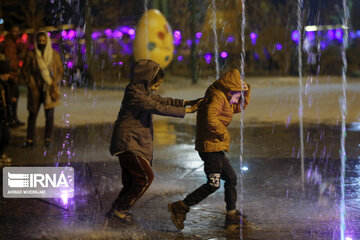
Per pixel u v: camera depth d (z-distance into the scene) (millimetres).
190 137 14945
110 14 36375
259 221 7383
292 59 42281
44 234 6965
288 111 20094
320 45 42156
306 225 7184
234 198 7578
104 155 12195
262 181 9633
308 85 33188
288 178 9820
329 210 7855
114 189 9266
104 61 36219
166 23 27125
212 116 6969
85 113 20344
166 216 7707
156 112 6914
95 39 36125
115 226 7254
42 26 34750
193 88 32188
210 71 40312
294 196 8633
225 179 7566
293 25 42531
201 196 7047
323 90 29219
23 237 6855
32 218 7672
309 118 17938
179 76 40438
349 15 41625
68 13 34656
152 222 7438
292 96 26297
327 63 42031
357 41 41719
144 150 7082
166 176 10227
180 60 42375
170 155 12320
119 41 36594
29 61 13133
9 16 35219
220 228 7129
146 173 7094
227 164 7535
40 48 13125
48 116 13383
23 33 32688
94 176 10195
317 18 42438
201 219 7535
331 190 8961
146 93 7023
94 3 35719
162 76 7184
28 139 13414
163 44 26625
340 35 41281
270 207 8047
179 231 7039
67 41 34156
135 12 36312
